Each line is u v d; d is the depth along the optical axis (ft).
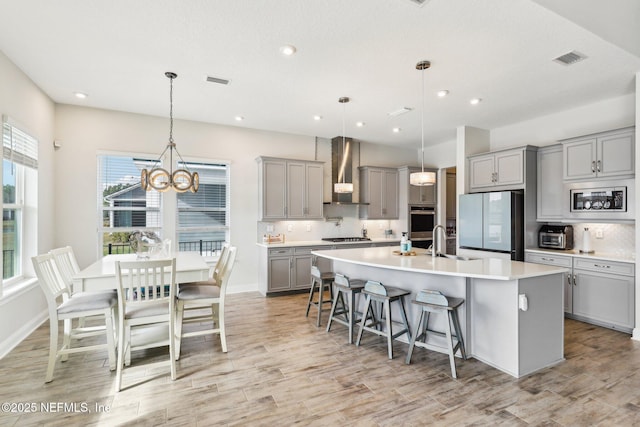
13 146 10.51
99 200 15.12
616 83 11.70
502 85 11.93
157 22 8.11
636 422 6.72
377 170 20.93
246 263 18.15
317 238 20.13
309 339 11.18
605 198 12.39
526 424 6.66
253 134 18.29
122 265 8.14
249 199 18.20
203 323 12.72
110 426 6.58
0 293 9.56
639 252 10.82
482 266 9.57
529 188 14.75
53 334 8.30
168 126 16.31
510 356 8.68
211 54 9.74
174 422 6.73
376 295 10.00
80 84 12.07
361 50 9.44
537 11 7.59
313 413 7.04
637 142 10.77
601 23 8.58
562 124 14.97
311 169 18.74
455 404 7.36
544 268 9.25
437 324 10.22
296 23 8.14
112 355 8.87
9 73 10.06
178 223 16.71
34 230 12.13
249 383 8.26
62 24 8.21
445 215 22.16
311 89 12.39
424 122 16.72
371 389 7.99
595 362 9.39
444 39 8.81
